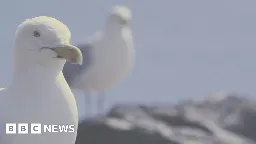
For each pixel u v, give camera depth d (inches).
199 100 852.0
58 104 346.9
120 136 721.6
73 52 345.7
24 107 346.3
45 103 346.0
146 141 718.5
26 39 346.3
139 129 722.8
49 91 346.3
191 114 799.7
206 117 813.2
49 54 344.8
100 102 877.2
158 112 773.9
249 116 823.7
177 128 756.0
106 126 727.1
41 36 346.0
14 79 350.0
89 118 745.6
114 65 850.8
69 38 353.4
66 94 348.8
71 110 349.4
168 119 766.5
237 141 765.3
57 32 346.9
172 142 713.0
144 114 770.2
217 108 833.5
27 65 347.3
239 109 832.9
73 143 354.6
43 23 346.9
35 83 346.3
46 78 346.6
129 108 774.5
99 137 727.7
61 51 345.4
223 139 754.2
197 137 740.7
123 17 844.6
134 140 720.3
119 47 848.3
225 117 823.7
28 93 346.6
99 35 857.5
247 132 815.1
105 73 852.0
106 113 791.1
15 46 348.8
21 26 348.2
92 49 852.6
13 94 348.5
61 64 348.5
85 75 850.8
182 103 842.8
